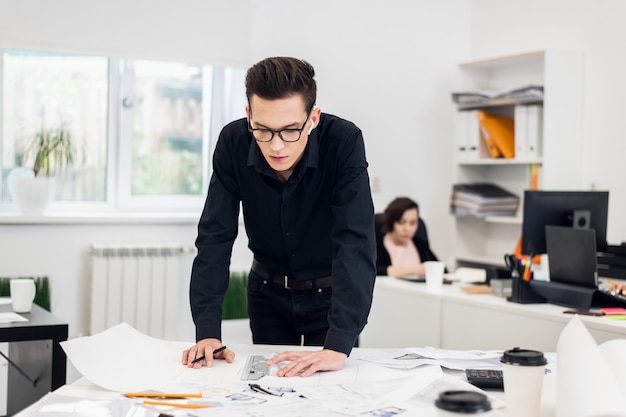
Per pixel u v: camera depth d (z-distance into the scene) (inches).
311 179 74.2
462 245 184.9
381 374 63.6
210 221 75.8
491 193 176.7
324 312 83.8
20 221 144.9
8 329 87.2
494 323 111.6
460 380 61.1
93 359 64.6
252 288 86.7
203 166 172.4
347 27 177.3
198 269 75.0
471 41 191.6
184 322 159.9
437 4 188.9
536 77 175.5
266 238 80.9
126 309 152.2
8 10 143.8
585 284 105.8
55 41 147.6
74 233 150.9
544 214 120.5
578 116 164.2
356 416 51.5
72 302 150.9
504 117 179.0
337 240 71.5
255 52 165.5
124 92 161.8
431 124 189.2
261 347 75.3
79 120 159.0
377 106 181.9
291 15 169.6
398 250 156.6
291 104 62.4
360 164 71.7
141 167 166.1
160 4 155.7
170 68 167.0
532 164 166.2
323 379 61.8
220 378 62.0
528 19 178.4
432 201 190.1
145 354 68.3
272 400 55.2
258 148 72.3
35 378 96.3
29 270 147.2
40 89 155.0
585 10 165.5
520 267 110.3
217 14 161.0
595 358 46.4
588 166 164.4
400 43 184.4
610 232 160.1
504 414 52.4
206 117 171.3
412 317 126.0
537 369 50.7
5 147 152.3
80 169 159.6
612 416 41.9
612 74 159.8
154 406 53.1
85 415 50.8
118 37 152.5
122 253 151.2
